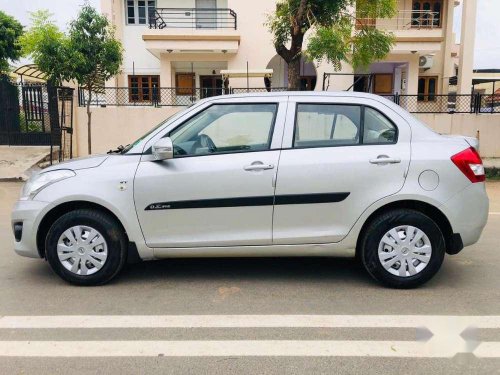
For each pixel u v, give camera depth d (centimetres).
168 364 308
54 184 434
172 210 429
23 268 500
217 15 2078
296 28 1148
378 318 376
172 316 380
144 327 361
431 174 422
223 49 1900
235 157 430
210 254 437
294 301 411
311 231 431
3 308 396
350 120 439
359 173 424
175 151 438
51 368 303
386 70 2180
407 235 427
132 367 304
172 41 1888
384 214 429
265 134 438
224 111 444
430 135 439
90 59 1491
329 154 429
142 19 2111
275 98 445
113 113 1559
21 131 1527
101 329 357
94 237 436
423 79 2303
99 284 446
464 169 425
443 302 407
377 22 2081
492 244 596
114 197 426
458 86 2130
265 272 488
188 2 2098
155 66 2127
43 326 362
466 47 2078
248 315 382
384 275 431
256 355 319
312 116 439
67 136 1513
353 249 435
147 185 426
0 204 910
